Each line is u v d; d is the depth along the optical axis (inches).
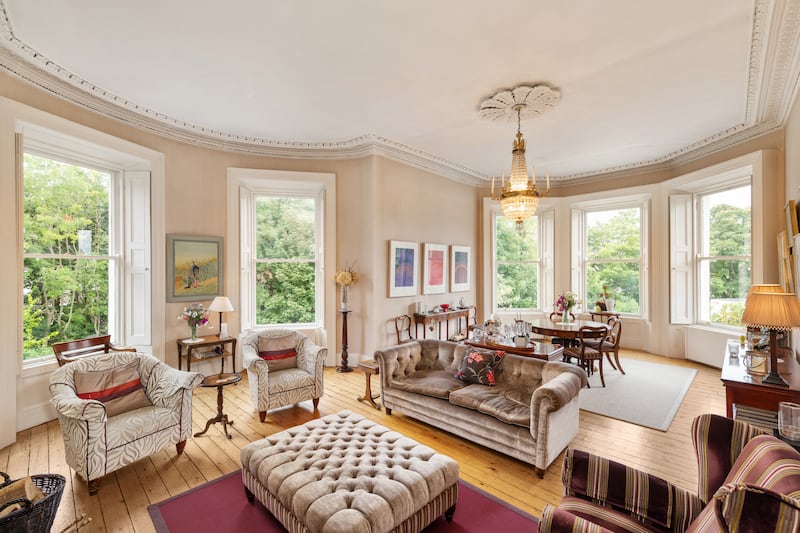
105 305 173.6
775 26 105.7
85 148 157.5
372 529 66.5
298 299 229.6
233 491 99.3
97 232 170.7
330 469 81.6
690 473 108.0
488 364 135.3
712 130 188.4
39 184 150.1
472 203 291.3
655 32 110.4
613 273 276.2
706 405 159.6
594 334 192.2
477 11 101.4
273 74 135.4
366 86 144.4
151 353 177.0
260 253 224.2
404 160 231.5
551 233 292.5
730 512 36.4
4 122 124.0
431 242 253.1
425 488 78.2
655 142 207.3
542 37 113.1
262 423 141.6
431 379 140.8
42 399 141.7
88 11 101.4
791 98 146.9
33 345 147.7
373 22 106.1
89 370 113.6
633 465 112.7
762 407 100.0
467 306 278.7
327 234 221.0
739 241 209.9
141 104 159.6
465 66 129.8
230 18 104.5
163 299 180.9
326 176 219.9
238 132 192.9
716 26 107.3
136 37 113.6
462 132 193.3
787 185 165.6
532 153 228.2
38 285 149.9
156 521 87.5
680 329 236.8
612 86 143.6
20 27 108.4
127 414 110.2
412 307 238.4
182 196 189.3
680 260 237.0
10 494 74.2
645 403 161.8
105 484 102.3
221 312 194.7
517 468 111.4
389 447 93.0
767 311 98.0
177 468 110.5
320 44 117.0
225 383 125.6
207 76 136.9
